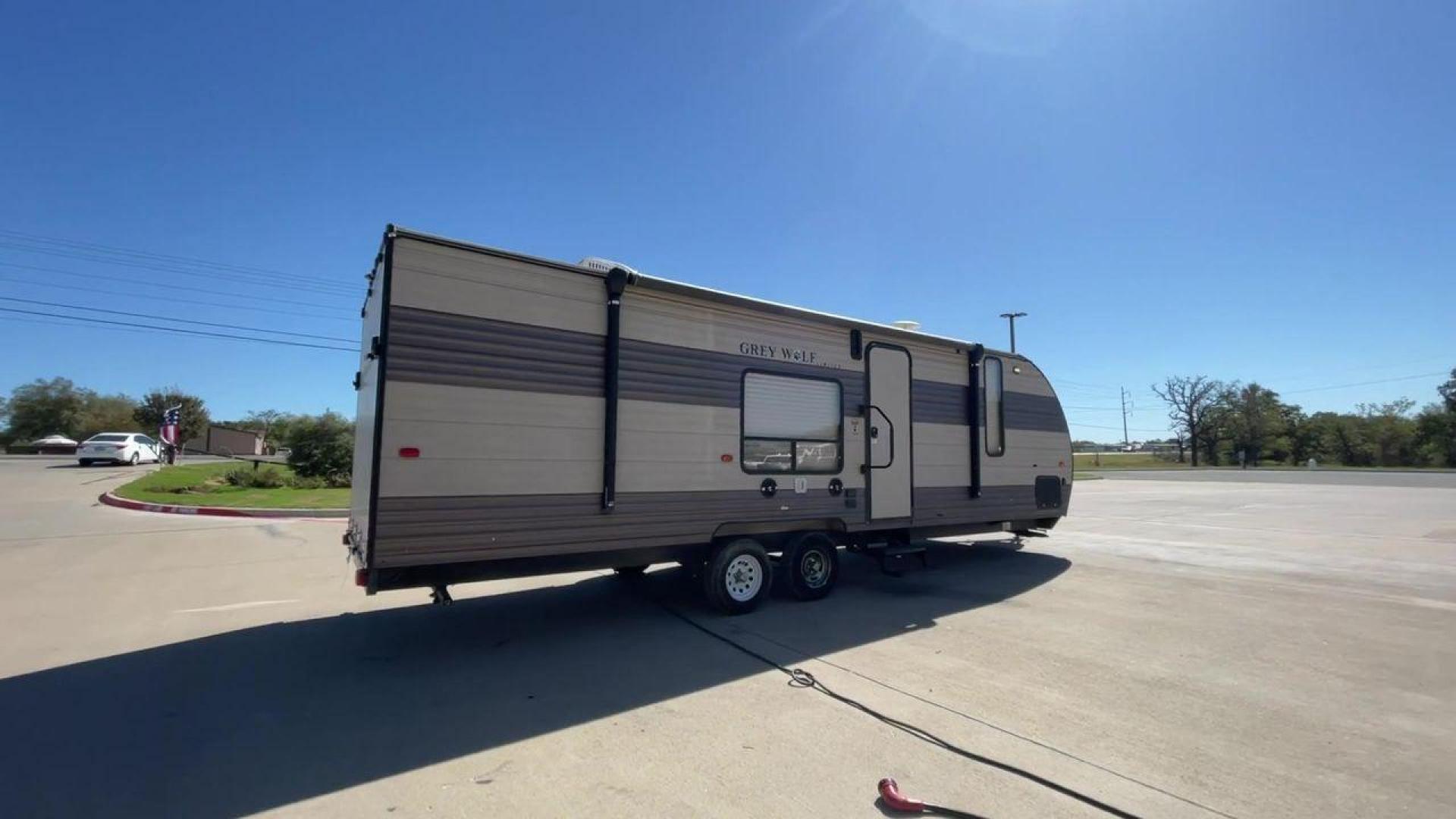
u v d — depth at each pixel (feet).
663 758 12.08
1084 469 191.72
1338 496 78.07
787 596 25.04
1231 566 31.19
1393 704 14.60
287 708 14.32
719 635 19.81
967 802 10.59
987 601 24.30
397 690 15.38
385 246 16.49
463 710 14.26
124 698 14.75
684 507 21.04
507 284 18.03
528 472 18.10
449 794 10.83
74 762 11.80
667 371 20.93
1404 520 50.96
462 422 17.08
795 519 23.73
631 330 20.30
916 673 16.56
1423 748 12.53
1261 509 61.62
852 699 14.83
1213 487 99.71
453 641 19.20
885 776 11.43
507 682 15.96
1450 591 25.88
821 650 18.42
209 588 25.35
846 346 25.73
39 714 13.83
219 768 11.62
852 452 25.58
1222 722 13.65
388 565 15.97
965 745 12.55
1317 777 11.46
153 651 17.98
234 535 37.58
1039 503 33.12
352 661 17.40
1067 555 34.78
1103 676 16.33
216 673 16.34
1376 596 24.94
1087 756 12.14
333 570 28.60
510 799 10.68
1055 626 20.88
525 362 18.20
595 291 19.69
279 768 11.64
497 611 22.57
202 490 57.52
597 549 19.25
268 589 25.25
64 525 40.40
